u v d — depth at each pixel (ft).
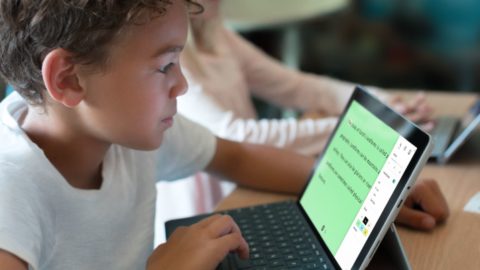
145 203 2.88
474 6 9.25
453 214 2.82
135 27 2.12
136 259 2.75
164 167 3.25
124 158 2.76
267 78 5.40
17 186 2.23
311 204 2.81
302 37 9.17
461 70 9.65
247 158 3.40
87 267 2.58
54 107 2.36
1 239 2.04
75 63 2.18
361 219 2.27
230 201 3.25
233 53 5.28
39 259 2.27
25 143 2.36
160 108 2.27
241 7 7.27
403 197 2.06
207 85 4.59
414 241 2.58
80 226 2.52
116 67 2.18
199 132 3.33
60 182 2.39
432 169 3.41
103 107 2.25
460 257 2.44
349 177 2.52
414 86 9.96
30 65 2.29
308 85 5.31
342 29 9.89
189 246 2.37
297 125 4.18
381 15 9.80
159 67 2.21
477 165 3.42
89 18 2.12
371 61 10.04
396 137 2.23
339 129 2.83
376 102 2.53
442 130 3.83
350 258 2.24
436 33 9.63
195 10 2.59
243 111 4.99
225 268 2.47
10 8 2.25
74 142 2.46
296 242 2.61
